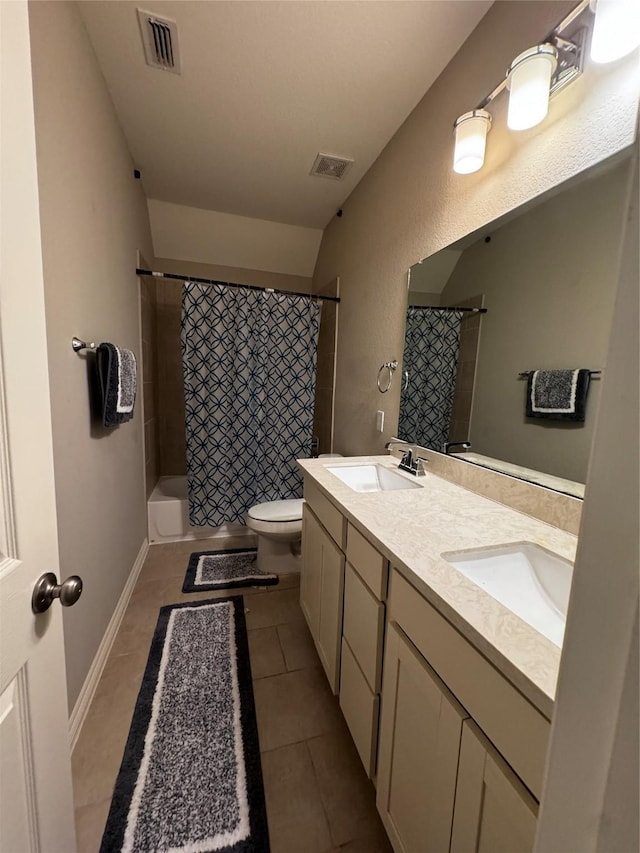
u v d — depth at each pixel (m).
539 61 0.89
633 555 0.26
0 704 0.48
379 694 0.92
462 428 1.35
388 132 1.81
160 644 1.57
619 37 0.74
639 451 0.26
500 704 0.52
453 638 0.62
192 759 1.10
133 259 2.10
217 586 2.03
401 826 0.79
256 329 2.48
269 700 1.32
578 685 0.30
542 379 1.02
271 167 2.13
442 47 1.33
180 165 2.13
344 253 2.51
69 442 1.15
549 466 1.00
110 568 1.58
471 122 1.15
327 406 2.83
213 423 2.43
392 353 1.86
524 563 0.86
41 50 0.98
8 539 0.50
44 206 0.98
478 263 1.26
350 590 1.09
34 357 0.55
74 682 1.18
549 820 0.32
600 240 0.86
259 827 0.94
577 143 0.91
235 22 1.25
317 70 1.45
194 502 2.47
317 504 1.46
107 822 0.94
